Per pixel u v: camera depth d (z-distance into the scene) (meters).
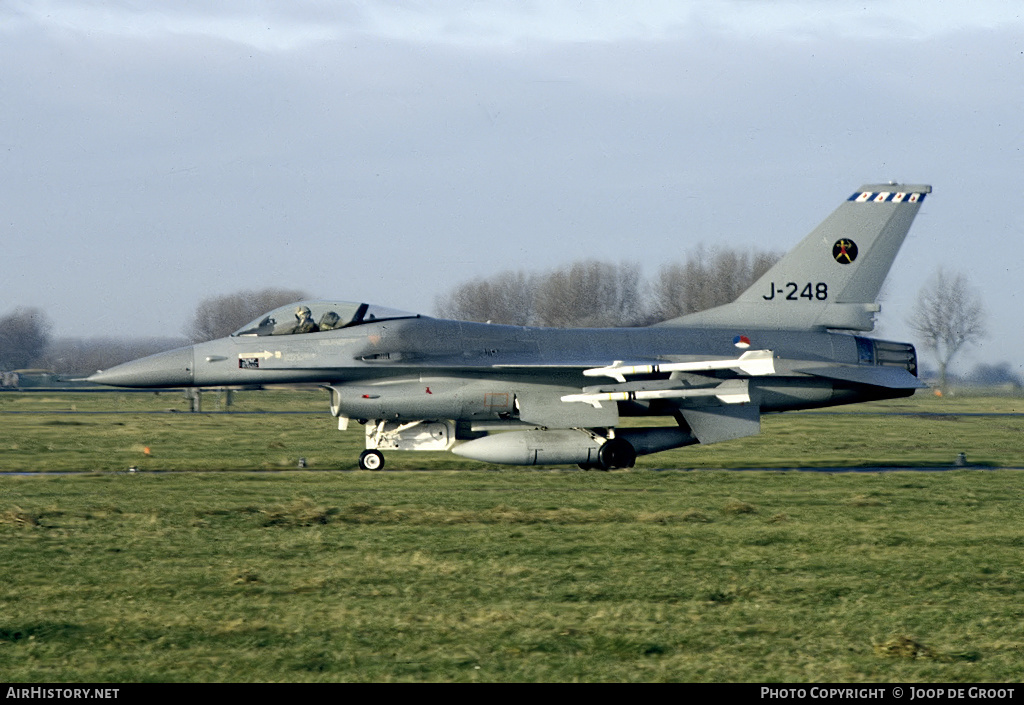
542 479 76.75
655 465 91.94
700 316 93.12
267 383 86.50
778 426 160.00
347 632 34.28
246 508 59.72
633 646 33.06
